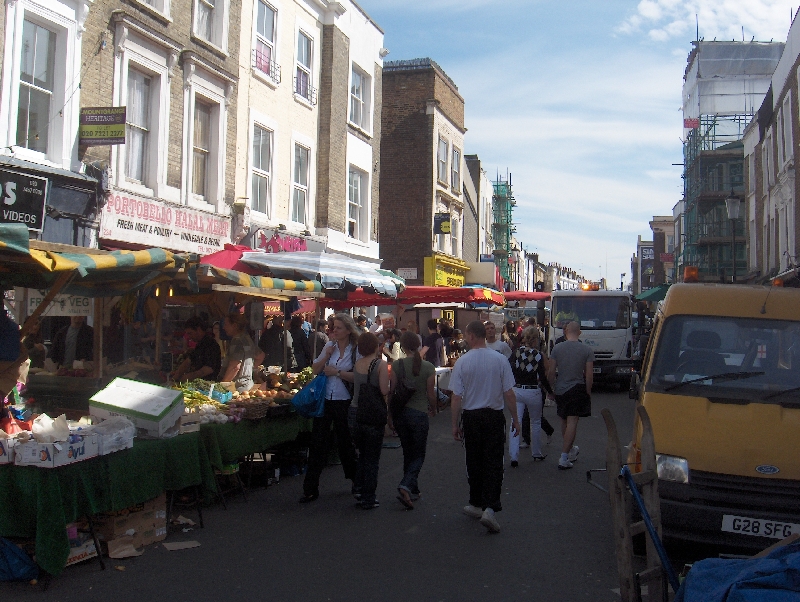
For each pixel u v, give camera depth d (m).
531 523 7.31
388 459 10.84
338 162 22.39
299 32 20.56
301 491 8.70
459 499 8.28
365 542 6.62
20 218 11.37
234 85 17.20
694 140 43.47
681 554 6.19
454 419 7.26
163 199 14.74
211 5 16.61
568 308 21.47
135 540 6.34
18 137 11.84
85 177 12.62
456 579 5.68
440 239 34.50
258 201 18.73
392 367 8.01
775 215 27.97
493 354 7.20
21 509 5.49
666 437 5.94
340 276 11.88
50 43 12.41
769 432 5.86
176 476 6.76
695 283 7.83
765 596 3.36
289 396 9.16
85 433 5.72
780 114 26.97
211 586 5.48
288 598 5.26
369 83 24.89
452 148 35.84
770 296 7.22
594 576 5.79
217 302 10.96
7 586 5.45
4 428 5.88
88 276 6.82
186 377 9.46
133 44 13.99
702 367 6.77
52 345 9.61
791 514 5.46
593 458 10.77
